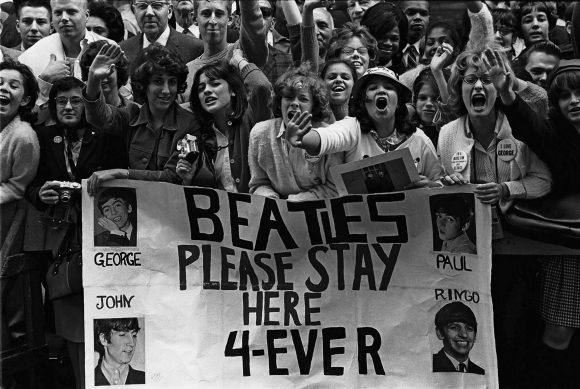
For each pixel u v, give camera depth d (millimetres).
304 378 7824
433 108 9008
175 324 7793
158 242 7805
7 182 8047
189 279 7824
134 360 7750
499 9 11039
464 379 7758
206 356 7793
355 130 7887
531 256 8250
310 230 7867
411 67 10328
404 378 7805
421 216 7797
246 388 7789
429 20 11195
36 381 8336
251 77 8375
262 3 9914
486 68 7777
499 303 8359
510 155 7984
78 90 8070
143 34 9914
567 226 7887
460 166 8031
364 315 7848
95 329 7738
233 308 7840
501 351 8453
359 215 7824
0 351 8094
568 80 7824
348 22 9992
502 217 8070
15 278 8109
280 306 7855
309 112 7844
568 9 10914
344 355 7844
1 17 10328
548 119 7957
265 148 7930
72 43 9328
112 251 7777
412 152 7957
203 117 8125
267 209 7867
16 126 8086
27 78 8180
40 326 8203
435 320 7801
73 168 8094
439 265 7797
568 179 7957
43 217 8008
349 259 7863
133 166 8031
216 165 8117
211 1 9125
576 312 8070
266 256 7879
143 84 8039
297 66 8641
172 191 7824
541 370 8500
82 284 7797
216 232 7855
